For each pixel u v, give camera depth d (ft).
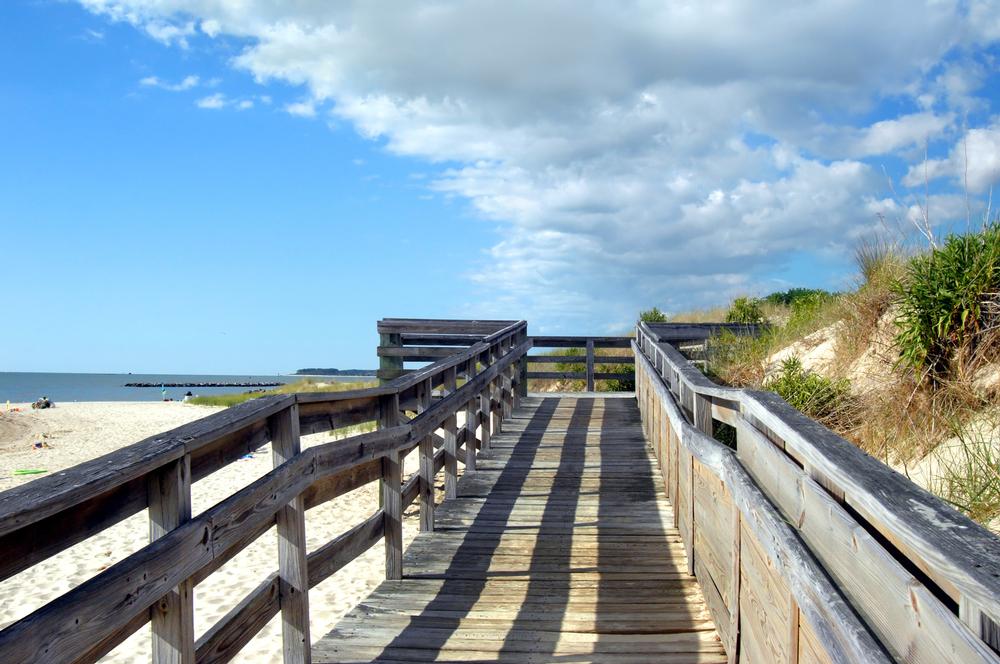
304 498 11.25
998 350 15.31
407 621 13.29
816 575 6.15
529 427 34.63
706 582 13.44
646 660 11.53
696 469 14.64
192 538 7.49
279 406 9.95
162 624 7.43
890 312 19.62
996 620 3.79
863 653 4.94
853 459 6.45
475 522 19.61
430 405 19.25
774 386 19.97
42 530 5.85
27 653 5.22
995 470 11.74
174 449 7.35
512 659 11.71
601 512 20.30
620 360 48.19
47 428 65.26
